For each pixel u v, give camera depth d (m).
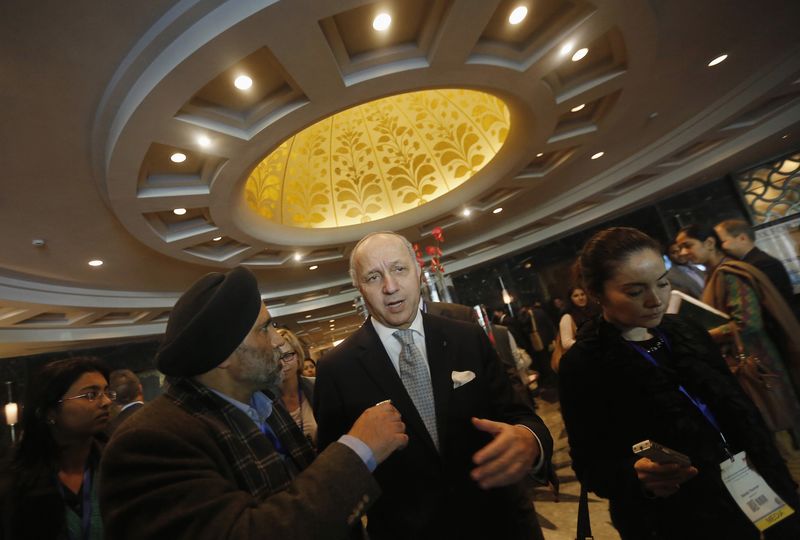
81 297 7.25
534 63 4.17
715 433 1.15
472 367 1.36
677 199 9.52
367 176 8.18
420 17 3.57
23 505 1.33
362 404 1.33
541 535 1.34
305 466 1.11
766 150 8.19
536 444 1.14
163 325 9.73
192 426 0.88
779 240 8.41
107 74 3.23
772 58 5.74
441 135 7.65
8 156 3.70
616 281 1.16
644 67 4.68
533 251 11.06
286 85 3.85
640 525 1.15
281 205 7.60
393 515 1.25
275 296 10.45
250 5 2.91
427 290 3.28
